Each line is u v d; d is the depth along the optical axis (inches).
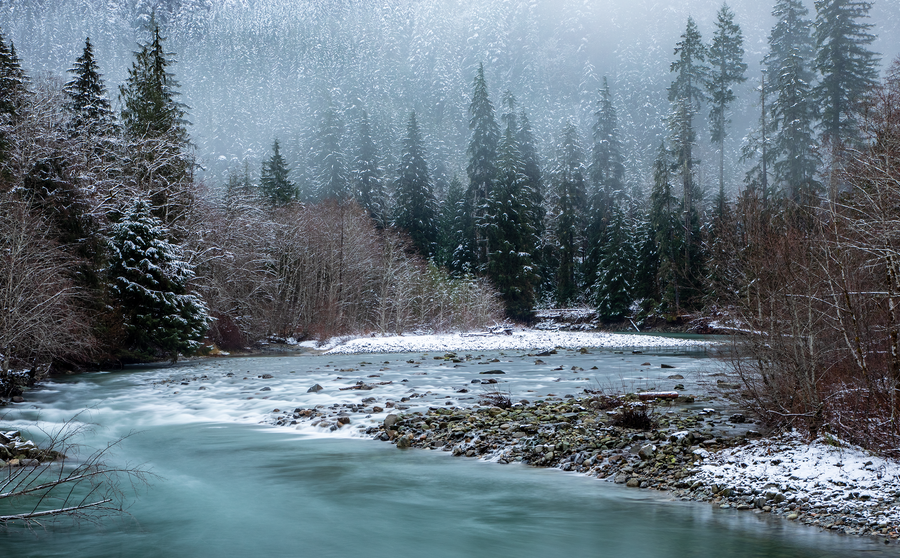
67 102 1384.1
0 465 375.6
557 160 2898.6
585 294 2768.2
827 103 1797.5
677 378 773.3
